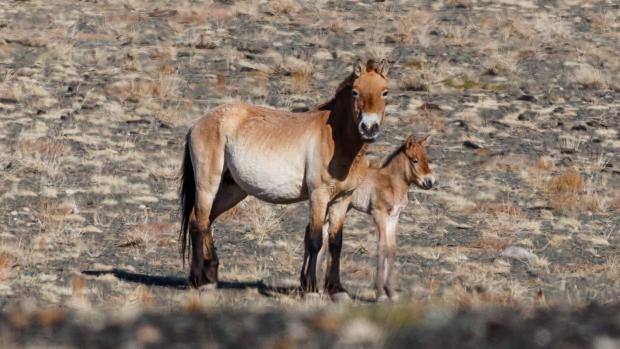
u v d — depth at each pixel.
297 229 49.94
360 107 33.84
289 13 97.56
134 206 53.38
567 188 58.03
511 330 22.92
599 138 69.25
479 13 99.75
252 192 36.81
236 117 37.22
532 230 50.16
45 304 33.53
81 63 82.81
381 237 36.31
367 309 26.58
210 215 38.50
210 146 37.31
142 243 46.03
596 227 51.44
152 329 23.94
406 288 38.47
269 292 36.69
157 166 60.72
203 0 100.88
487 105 75.12
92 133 66.81
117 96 74.88
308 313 26.39
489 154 64.38
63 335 24.08
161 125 69.50
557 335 22.39
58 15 95.31
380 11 98.56
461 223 51.56
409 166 36.38
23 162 59.25
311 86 78.81
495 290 36.22
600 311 25.14
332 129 34.97
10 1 99.31
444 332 22.92
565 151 66.19
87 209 52.38
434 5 102.38
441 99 76.25
